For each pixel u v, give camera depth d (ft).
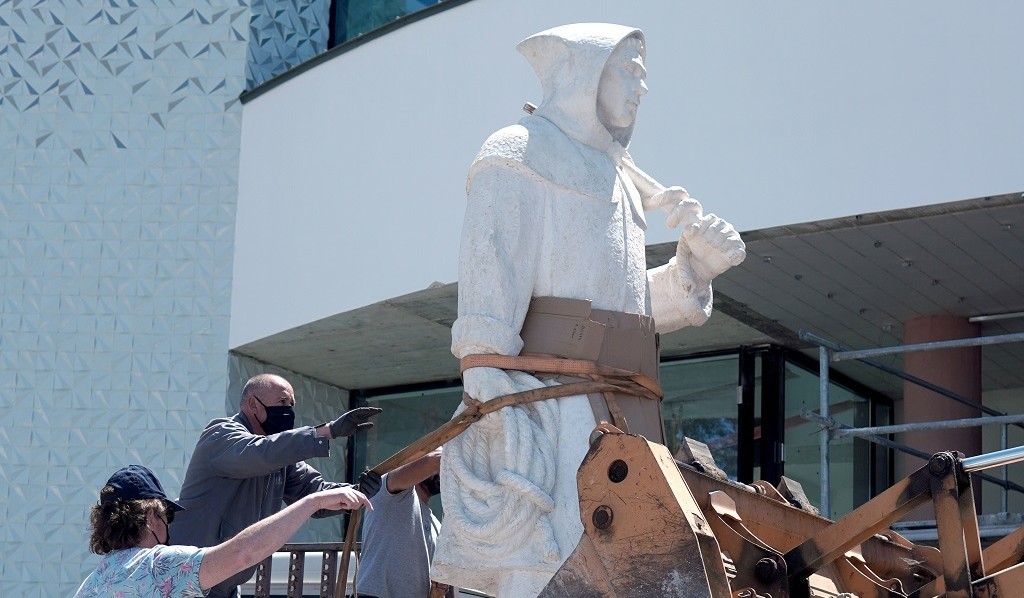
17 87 40.86
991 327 37.04
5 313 39.65
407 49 35.12
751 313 36.35
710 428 39.11
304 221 36.96
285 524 12.39
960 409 36.22
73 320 39.45
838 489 40.42
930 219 29.17
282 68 40.96
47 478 38.65
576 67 14.05
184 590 12.17
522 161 13.24
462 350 12.87
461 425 12.62
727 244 14.03
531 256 13.15
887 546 13.12
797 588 10.20
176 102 40.11
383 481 18.24
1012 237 30.32
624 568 9.69
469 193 13.43
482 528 12.16
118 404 38.86
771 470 38.09
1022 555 10.53
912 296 34.96
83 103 40.57
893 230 29.99
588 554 9.83
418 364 41.88
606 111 14.21
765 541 12.26
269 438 15.31
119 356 39.06
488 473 12.58
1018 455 9.48
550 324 13.03
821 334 37.81
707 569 9.48
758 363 38.86
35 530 38.40
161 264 39.32
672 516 9.61
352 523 12.63
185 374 38.75
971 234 30.25
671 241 30.89
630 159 14.51
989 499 41.75
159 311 39.11
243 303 38.37
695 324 14.47
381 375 43.21
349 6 41.91
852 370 40.50
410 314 36.19
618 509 9.79
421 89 34.65
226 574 12.22
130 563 12.30
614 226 13.53
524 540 12.12
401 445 44.27
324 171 36.63
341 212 36.06
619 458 9.88
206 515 15.60
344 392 44.75
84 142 40.34
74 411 38.93
